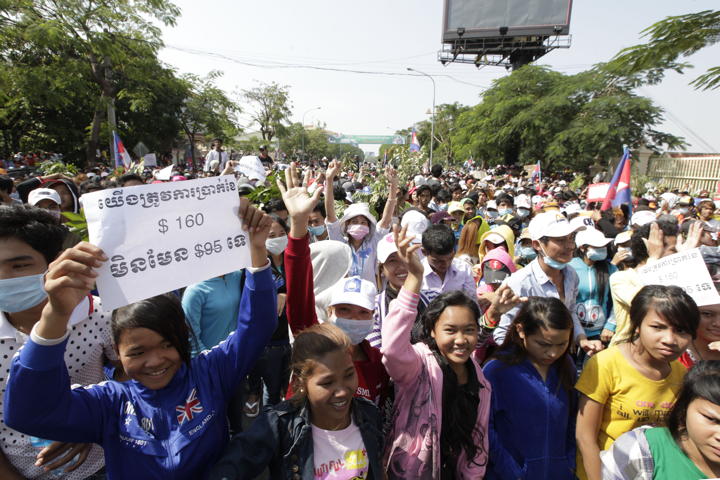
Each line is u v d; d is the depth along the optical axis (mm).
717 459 1565
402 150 9445
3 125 24672
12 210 1690
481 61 37812
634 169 25234
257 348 1892
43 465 1788
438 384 2119
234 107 32531
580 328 3430
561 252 3221
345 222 4320
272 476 1828
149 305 1581
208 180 1708
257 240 1827
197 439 1695
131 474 1620
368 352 2363
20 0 16547
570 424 2383
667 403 2135
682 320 1985
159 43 20688
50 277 1335
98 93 21906
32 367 1366
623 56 4473
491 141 32969
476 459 2164
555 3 31141
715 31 3805
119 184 4930
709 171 19344
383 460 2125
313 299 2383
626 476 1770
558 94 29984
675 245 3750
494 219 8672
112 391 1681
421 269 2127
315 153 75312
